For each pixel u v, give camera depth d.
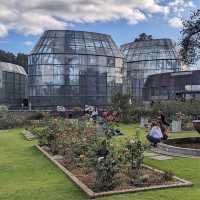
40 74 53.25
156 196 7.96
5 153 15.79
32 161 13.28
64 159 12.83
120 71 56.88
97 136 12.50
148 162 12.46
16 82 68.88
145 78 64.19
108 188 8.55
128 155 9.95
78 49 53.56
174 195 8.03
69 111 42.66
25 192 8.77
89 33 56.56
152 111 34.19
